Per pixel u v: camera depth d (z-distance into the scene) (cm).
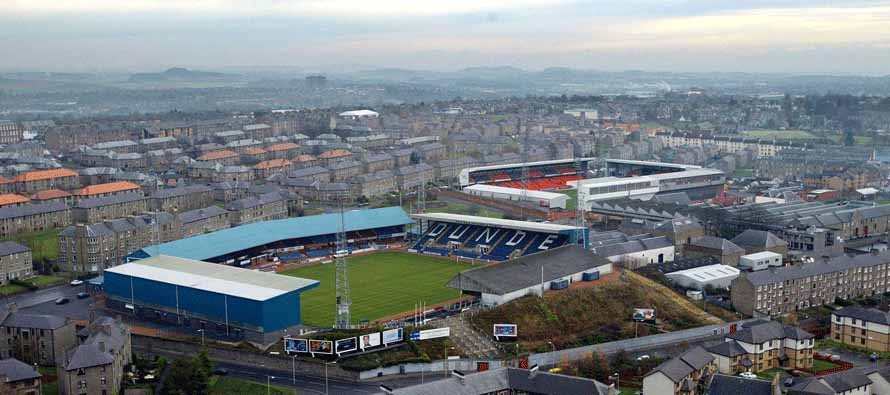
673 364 19588
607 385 19612
